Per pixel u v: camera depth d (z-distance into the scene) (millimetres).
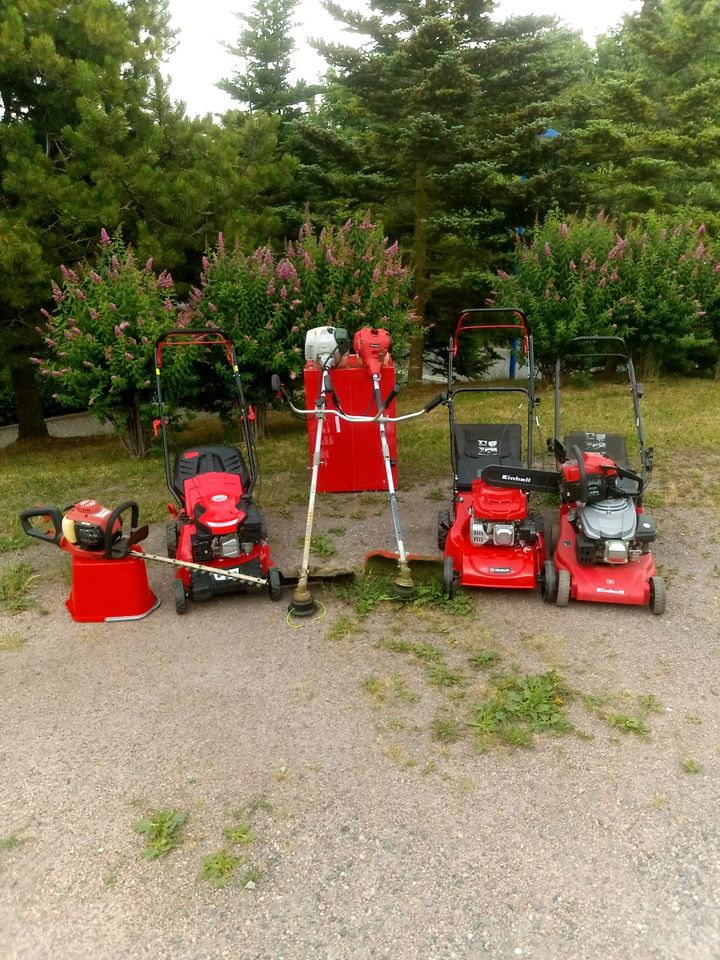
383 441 6094
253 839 3787
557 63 18844
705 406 13047
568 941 3201
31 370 15961
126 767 4336
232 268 12062
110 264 12391
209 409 13352
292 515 8438
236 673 5254
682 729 4535
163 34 17719
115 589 5984
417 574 6555
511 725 4598
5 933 3322
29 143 12852
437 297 18359
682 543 7277
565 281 15023
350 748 4445
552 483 5836
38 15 13289
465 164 15875
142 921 3365
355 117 20344
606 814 3881
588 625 5770
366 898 3441
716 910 3324
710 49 24672
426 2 16203
